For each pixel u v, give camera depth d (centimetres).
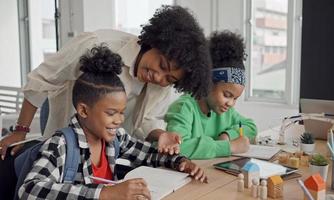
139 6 336
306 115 179
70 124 123
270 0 336
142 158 139
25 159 115
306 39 178
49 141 116
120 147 137
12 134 151
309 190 104
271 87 346
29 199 102
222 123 176
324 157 133
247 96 351
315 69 176
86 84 119
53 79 144
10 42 350
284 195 111
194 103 167
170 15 133
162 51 130
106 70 120
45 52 337
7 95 310
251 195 112
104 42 143
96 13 311
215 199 109
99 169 127
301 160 140
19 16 350
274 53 340
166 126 161
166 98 164
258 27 344
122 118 124
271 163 136
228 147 151
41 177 106
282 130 183
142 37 137
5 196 118
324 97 175
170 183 118
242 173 118
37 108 153
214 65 156
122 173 135
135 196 101
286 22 329
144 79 141
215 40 158
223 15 348
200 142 149
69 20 316
